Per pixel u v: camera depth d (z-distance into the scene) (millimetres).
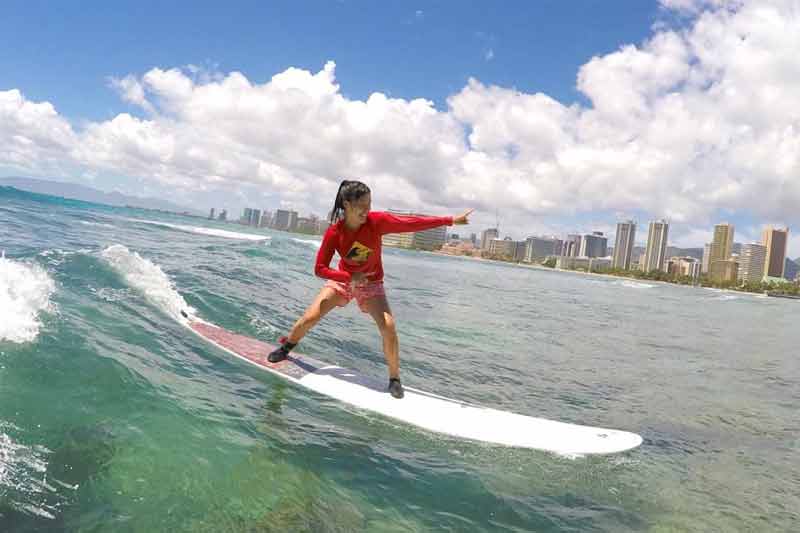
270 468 2723
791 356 11391
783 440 4789
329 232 4316
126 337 4316
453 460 3354
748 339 14445
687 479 3547
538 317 12992
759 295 92625
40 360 3215
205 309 6223
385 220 4305
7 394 2729
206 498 2309
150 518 2074
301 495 2531
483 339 8258
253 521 2221
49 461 2293
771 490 3533
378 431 3641
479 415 4203
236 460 2717
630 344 10367
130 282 6191
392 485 2850
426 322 9031
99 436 2602
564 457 3643
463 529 2529
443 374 5633
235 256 14094
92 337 3941
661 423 4906
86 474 2270
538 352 7871
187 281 7520
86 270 6137
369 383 4656
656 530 2797
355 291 4551
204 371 4141
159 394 3316
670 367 8148
